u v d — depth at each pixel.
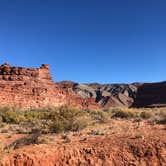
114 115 30.83
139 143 15.85
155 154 14.98
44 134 19.91
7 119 29.44
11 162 14.08
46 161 14.41
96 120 26.52
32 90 73.44
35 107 69.31
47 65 85.00
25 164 14.15
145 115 27.50
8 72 76.12
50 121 22.14
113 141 16.58
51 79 84.00
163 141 16.00
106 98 187.75
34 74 79.44
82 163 14.45
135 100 158.88
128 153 15.10
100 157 14.78
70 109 24.23
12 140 19.39
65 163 14.45
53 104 76.00
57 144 16.62
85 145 16.08
